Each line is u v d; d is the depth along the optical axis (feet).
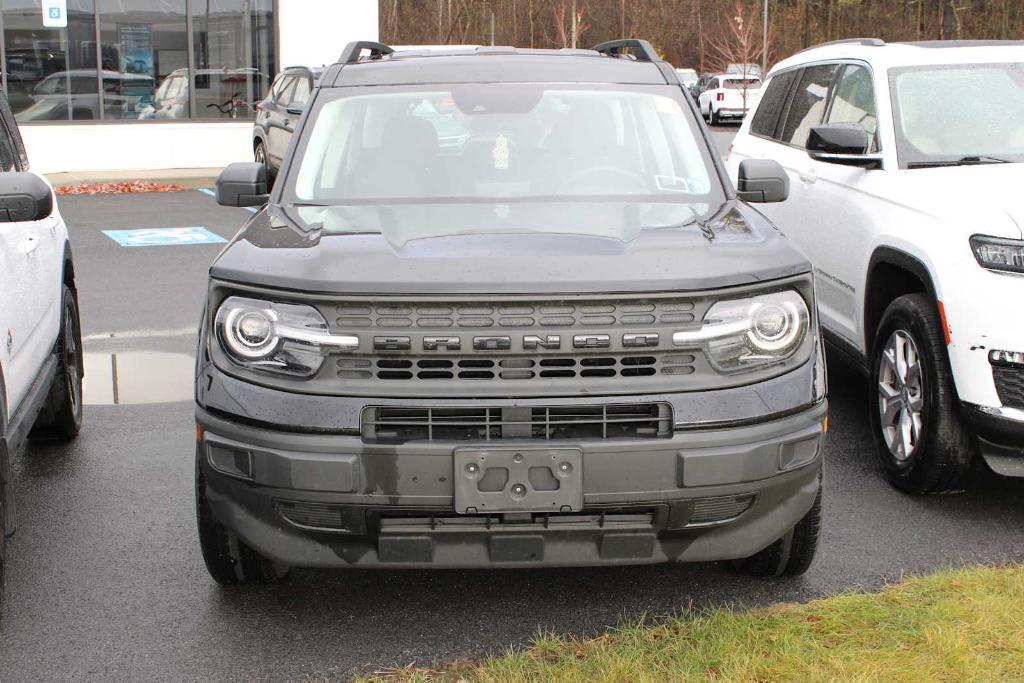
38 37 62.49
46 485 16.93
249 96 67.31
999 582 12.60
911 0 197.36
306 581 13.33
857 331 18.42
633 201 13.93
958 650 10.87
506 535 10.83
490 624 12.13
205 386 11.20
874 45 20.63
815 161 20.76
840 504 15.76
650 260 11.14
